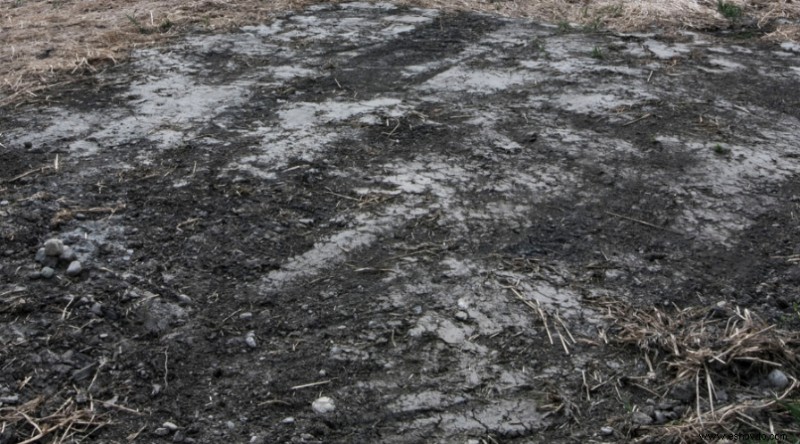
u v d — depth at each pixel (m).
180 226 3.64
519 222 3.69
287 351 2.93
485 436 2.57
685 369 2.82
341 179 4.03
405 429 2.60
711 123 4.70
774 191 3.99
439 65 5.56
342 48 5.91
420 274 3.32
